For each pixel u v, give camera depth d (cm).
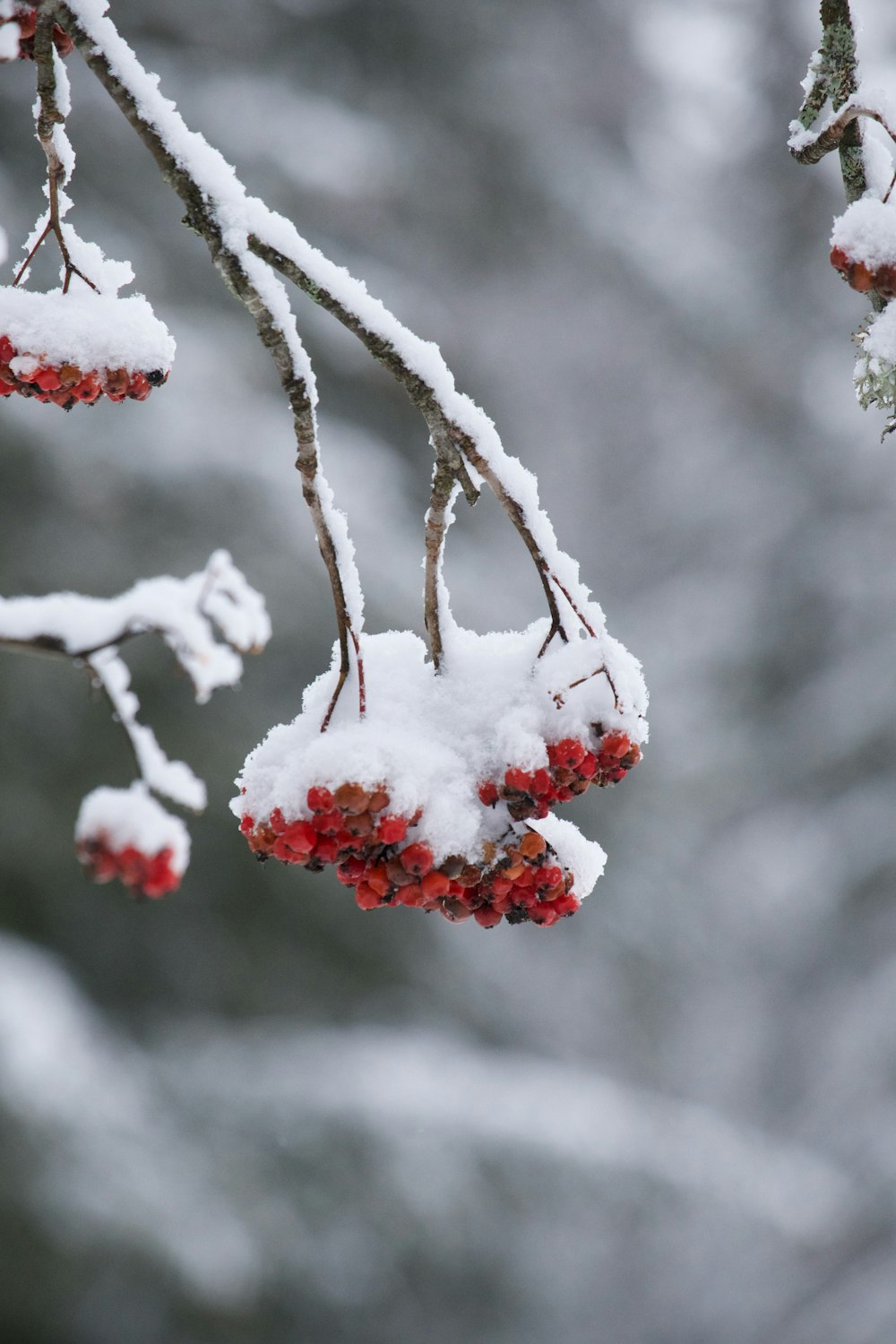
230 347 1123
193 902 1084
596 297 1670
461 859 185
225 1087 1019
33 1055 916
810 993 1648
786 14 2233
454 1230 1005
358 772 180
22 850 1016
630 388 1869
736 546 1920
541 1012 1259
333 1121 1012
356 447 1169
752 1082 1670
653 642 1916
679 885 1308
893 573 1730
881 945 1617
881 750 1628
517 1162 1049
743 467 1956
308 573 1048
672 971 1289
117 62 187
